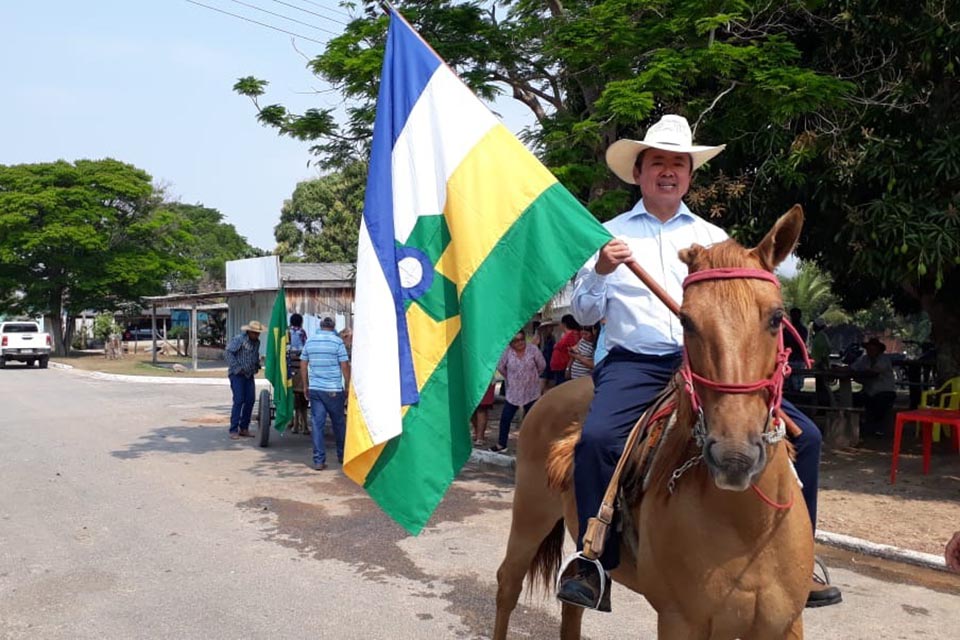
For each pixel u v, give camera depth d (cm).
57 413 1645
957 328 1223
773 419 252
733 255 261
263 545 693
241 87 1076
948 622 515
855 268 996
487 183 374
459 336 377
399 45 402
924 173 890
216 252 6719
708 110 880
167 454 1148
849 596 563
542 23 1017
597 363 376
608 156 370
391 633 500
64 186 3931
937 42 880
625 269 356
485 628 508
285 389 1238
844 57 1008
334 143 1184
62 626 507
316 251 4403
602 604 334
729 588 272
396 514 372
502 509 830
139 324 5797
